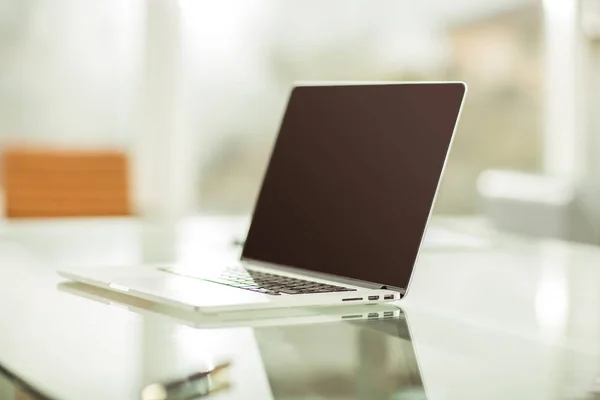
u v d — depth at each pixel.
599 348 0.55
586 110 4.54
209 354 0.51
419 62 5.82
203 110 5.52
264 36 5.57
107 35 5.10
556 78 4.63
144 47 4.18
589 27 4.48
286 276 0.85
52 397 0.40
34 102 5.19
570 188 2.70
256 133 5.73
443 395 0.42
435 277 0.96
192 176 4.55
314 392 0.42
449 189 5.93
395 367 0.48
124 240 1.33
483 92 5.82
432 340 0.57
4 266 1.00
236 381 0.44
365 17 5.77
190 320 0.64
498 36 5.74
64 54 5.15
